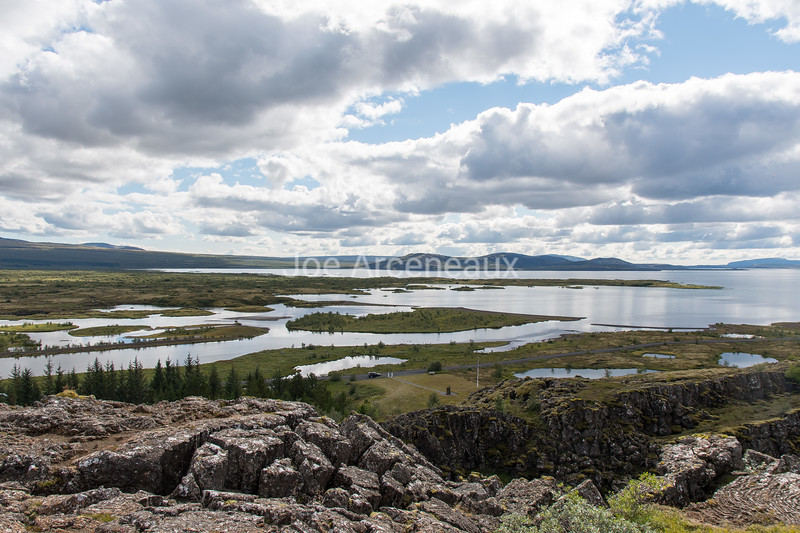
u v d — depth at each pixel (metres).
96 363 112.38
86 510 20.33
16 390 94.81
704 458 50.44
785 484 43.31
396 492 28.12
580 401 74.06
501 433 70.50
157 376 114.50
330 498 25.56
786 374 94.50
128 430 29.14
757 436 71.56
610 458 67.19
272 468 25.42
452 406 75.00
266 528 20.19
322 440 29.98
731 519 37.66
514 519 26.81
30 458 23.45
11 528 17.53
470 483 35.22
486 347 193.12
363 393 115.75
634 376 97.94
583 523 25.89
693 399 82.44
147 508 21.11
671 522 33.91
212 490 22.81
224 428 28.73
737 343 196.12
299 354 170.12
